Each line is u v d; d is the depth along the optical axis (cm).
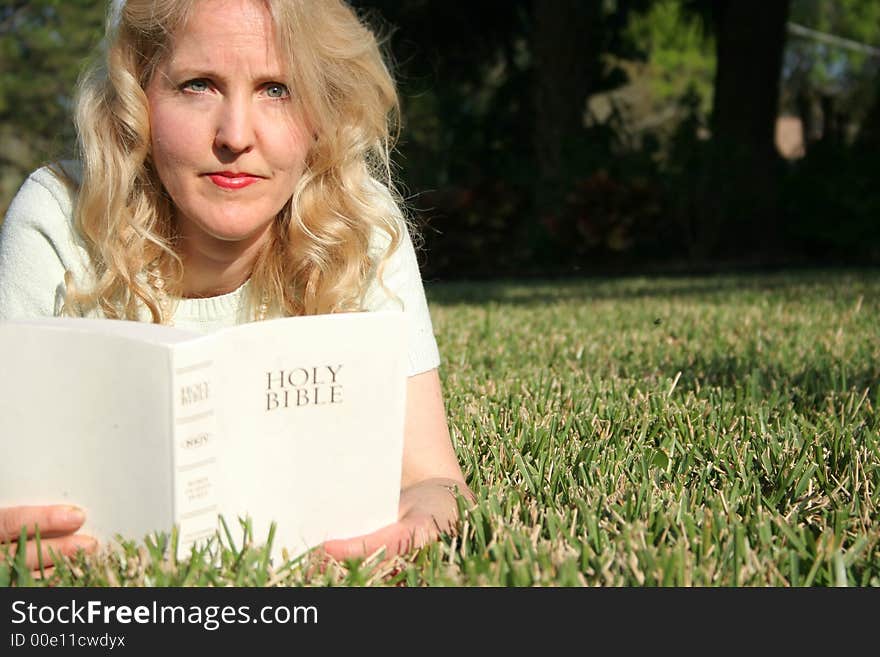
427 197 1215
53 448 140
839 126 1219
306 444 147
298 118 178
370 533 159
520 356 379
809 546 157
